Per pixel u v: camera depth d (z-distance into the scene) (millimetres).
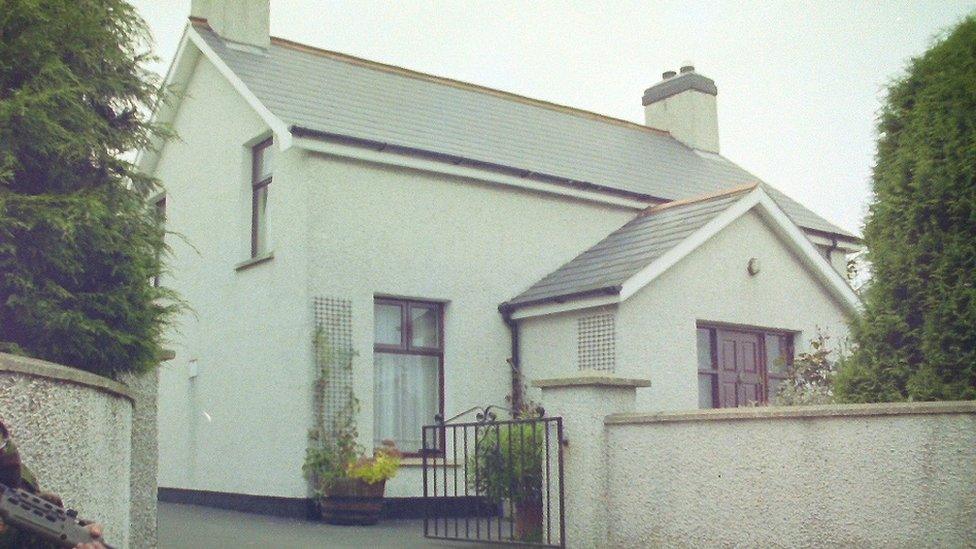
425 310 14227
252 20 15852
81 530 3627
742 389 14562
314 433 12680
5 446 3701
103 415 6250
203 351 15266
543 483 9414
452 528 11805
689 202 15344
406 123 14969
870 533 6910
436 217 14227
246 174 14836
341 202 13414
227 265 14867
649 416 8500
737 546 7730
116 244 7258
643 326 13312
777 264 14984
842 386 7859
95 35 7410
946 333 7066
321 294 13078
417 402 13930
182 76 16312
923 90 7555
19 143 6824
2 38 6844
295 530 11398
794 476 7410
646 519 8469
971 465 6441
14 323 6941
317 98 14555
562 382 9117
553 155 16406
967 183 7090
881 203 7707
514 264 14875
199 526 11750
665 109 21781
